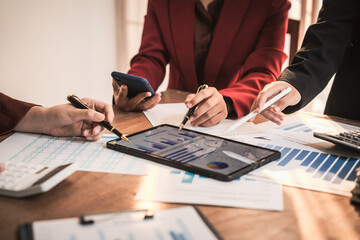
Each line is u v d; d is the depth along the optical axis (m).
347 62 1.09
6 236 0.45
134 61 1.49
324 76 0.98
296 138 0.84
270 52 1.32
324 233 0.46
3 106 0.85
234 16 1.40
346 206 0.53
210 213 0.50
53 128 0.82
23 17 2.33
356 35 1.05
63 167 0.60
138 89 1.03
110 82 2.84
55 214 0.50
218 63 1.45
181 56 1.48
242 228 0.47
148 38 1.51
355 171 0.65
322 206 0.53
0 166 0.60
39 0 2.37
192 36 1.44
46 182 0.54
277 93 0.91
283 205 0.53
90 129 0.80
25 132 0.84
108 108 0.87
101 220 0.46
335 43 1.00
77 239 0.43
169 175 0.62
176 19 1.45
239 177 0.61
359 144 0.74
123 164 0.66
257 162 0.66
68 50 2.55
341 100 1.12
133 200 0.54
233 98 1.01
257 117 1.02
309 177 0.62
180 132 0.83
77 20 2.55
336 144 0.76
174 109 1.09
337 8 1.01
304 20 2.54
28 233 0.44
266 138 0.84
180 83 1.58
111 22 2.70
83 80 2.68
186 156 0.68
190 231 0.44
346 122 0.98
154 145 0.74
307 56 0.99
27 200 0.54
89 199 0.54
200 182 0.59
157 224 0.46
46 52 2.47
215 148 0.73
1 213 0.50
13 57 2.35
